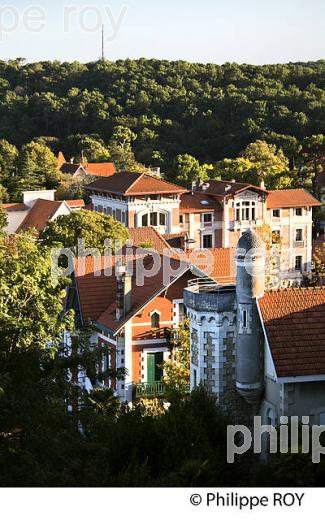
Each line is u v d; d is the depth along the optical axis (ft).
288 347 136.77
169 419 127.54
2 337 127.85
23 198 443.32
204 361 150.51
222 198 395.96
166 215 390.83
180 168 553.23
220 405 149.07
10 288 137.69
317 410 136.36
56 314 142.00
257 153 574.15
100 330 193.57
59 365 127.85
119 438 125.18
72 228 280.51
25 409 112.68
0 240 242.78
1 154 569.23
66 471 103.91
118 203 393.70
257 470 120.26
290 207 402.52
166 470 123.03
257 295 142.41
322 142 515.09
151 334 187.32
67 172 583.99
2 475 104.12
